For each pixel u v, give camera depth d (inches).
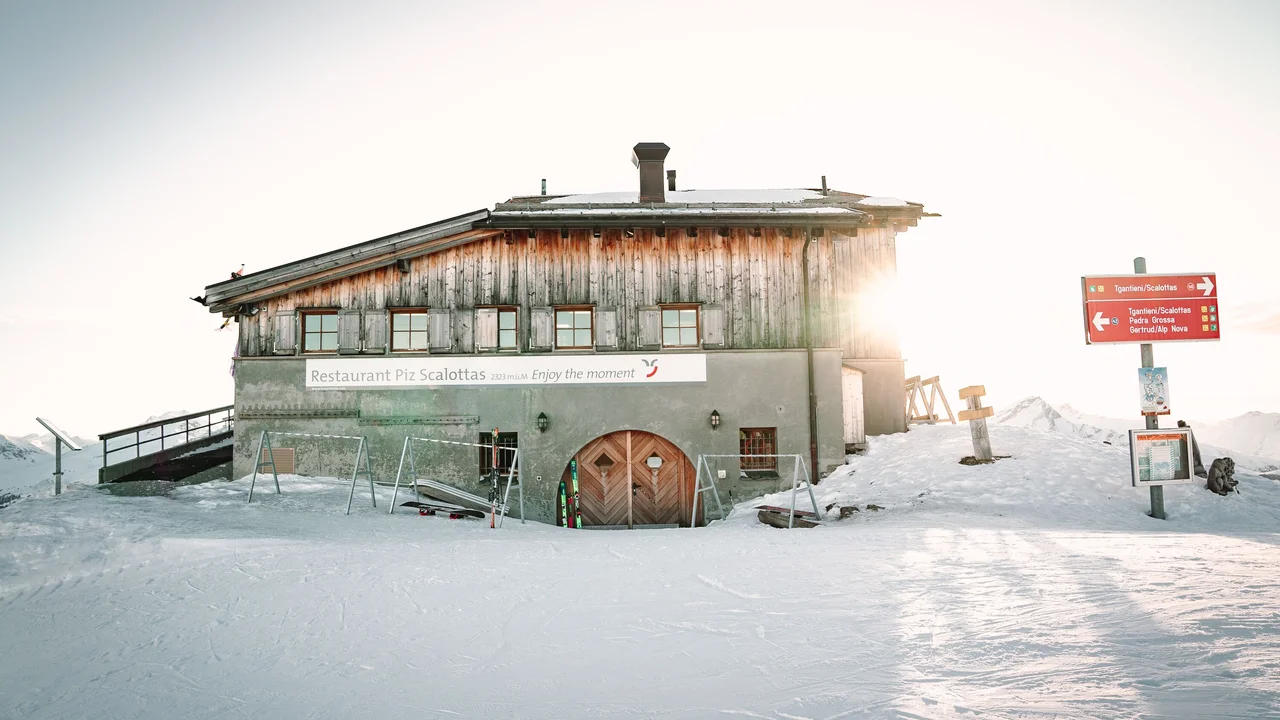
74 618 275.4
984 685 158.4
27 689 215.6
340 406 639.1
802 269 679.1
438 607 268.7
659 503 659.4
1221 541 338.3
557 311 665.0
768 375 665.0
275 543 370.3
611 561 344.5
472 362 649.0
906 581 272.2
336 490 573.0
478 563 341.4
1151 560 286.2
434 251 655.8
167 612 276.5
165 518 407.5
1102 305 480.4
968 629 202.5
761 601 256.7
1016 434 652.1
